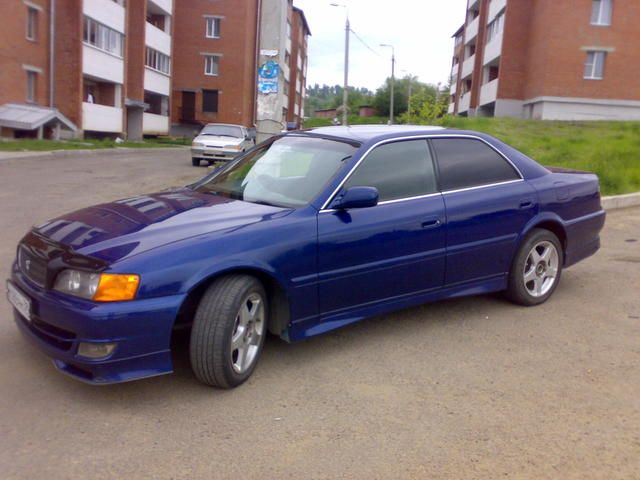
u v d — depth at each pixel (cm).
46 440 320
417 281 464
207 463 303
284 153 484
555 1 3216
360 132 484
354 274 427
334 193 426
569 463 308
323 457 310
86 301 339
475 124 2344
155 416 348
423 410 360
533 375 409
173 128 4984
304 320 410
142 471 295
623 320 515
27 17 2791
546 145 1673
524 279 533
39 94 2922
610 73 3234
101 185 1323
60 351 348
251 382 393
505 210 506
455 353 444
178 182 1432
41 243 382
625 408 366
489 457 312
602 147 1580
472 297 573
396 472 298
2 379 385
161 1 4294
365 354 441
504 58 3709
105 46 3356
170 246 357
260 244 382
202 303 366
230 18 4884
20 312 382
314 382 395
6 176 1416
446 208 473
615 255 727
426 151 484
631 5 3186
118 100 3588
